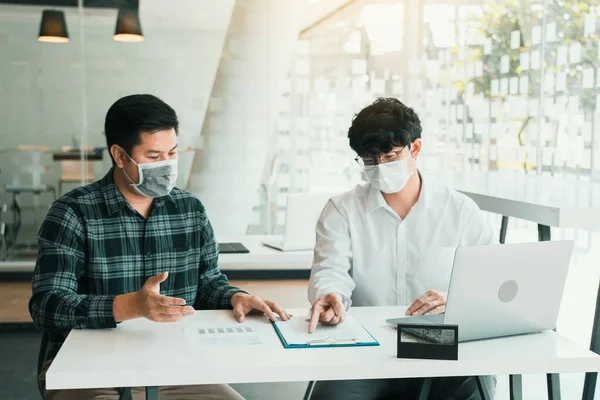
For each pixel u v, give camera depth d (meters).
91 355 1.76
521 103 5.01
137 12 6.56
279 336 1.93
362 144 2.36
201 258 2.41
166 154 2.19
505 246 1.84
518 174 4.87
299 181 6.84
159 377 1.65
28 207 6.61
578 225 2.81
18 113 6.54
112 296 1.99
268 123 6.78
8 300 5.59
